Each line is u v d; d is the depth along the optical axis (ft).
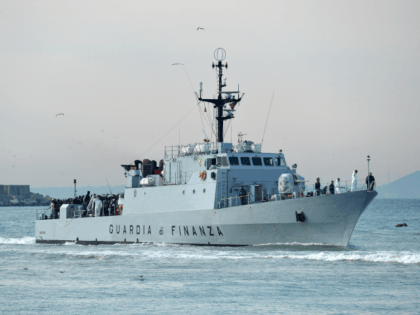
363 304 367.86
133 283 443.73
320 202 524.11
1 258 611.88
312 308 360.48
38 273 502.38
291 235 546.67
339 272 464.24
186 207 614.75
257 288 414.62
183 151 643.86
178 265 512.63
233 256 539.70
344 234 529.86
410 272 462.19
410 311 351.46
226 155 589.32
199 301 382.63
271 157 616.39
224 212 571.69
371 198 521.24
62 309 368.48
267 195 601.62
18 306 376.48
